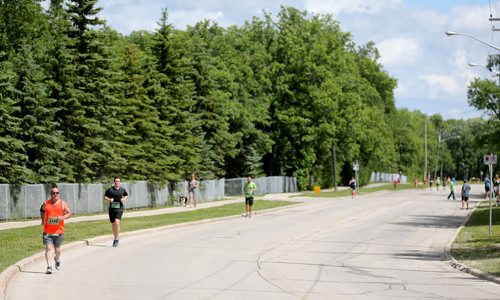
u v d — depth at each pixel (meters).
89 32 49.69
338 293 16.70
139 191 54.69
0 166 41.28
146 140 57.88
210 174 70.25
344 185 123.31
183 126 62.44
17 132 43.38
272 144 86.75
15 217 39.97
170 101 61.91
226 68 79.00
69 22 50.09
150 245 27.95
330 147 95.44
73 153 48.41
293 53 89.62
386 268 22.48
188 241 29.88
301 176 95.19
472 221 44.88
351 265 22.95
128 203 52.72
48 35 61.16
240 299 15.48
